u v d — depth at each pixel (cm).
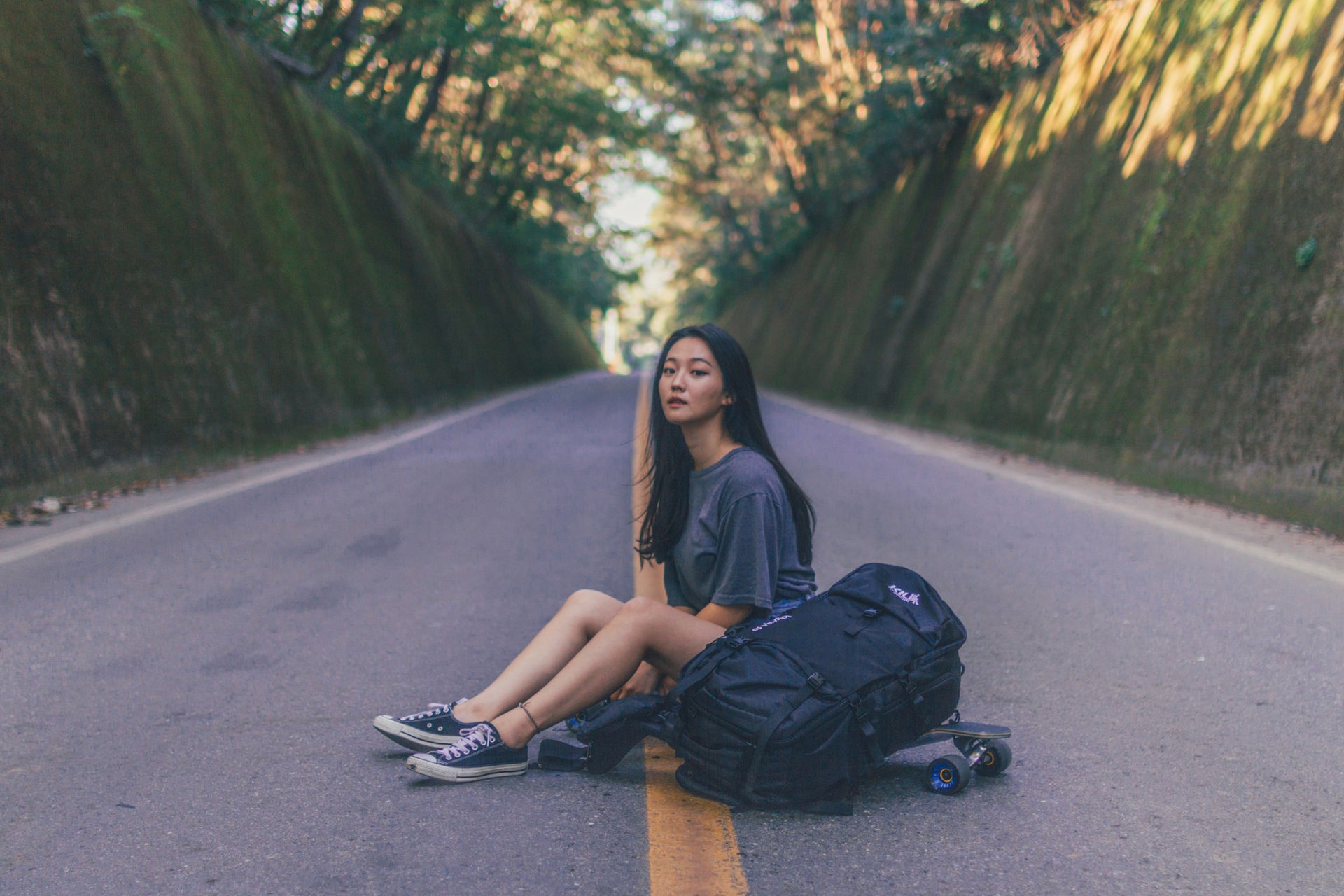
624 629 305
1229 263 1110
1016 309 1758
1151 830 284
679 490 321
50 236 1035
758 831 282
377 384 2025
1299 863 265
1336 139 988
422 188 3241
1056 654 463
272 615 525
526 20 2791
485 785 313
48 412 948
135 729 363
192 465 1125
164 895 245
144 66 1388
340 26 2266
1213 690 413
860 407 2648
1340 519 768
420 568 640
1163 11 1578
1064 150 1827
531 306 5009
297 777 318
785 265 4956
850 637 287
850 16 2786
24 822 288
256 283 1548
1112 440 1224
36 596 565
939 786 308
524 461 1233
